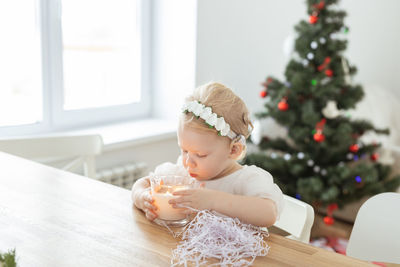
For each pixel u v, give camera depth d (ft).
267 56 11.46
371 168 7.99
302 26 8.27
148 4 9.46
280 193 3.16
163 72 9.68
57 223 2.74
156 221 2.79
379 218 3.32
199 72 9.36
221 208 2.78
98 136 5.38
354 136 8.43
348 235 8.91
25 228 2.66
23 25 7.29
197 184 2.94
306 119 7.92
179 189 2.85
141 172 8.28
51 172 3.84
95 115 8.71
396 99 12.03
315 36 8.16
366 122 8.50
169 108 9.71
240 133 3.09
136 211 2.97
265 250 2.40
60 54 7.80
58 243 2.46
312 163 8.25
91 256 2.31
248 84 11.02
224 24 9.86
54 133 7.86
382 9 12.94
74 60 8.23
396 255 3.21
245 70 10.82
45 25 7.48
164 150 8.93
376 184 8.09
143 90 9.70
